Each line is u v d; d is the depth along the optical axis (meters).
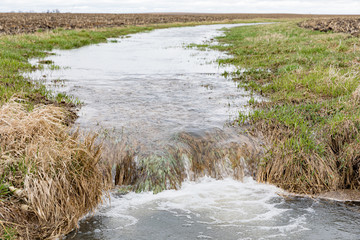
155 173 6.18
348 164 6.41
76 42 26.02
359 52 15.48
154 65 17.41
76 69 15.65
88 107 9.33
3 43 20.09
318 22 41.69
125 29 45.94
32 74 13.73
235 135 7.43
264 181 6.54
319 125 7.47
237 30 43.66
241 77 13.95
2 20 49.81
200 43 29.77
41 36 25.86
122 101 10.12
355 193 6.14
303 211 5.55
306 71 12.80
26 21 49.12
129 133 7.32
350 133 6.95
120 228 4.95
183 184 6.30
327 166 6.38
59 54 20.73
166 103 10.01
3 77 11.82
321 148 6.61
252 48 22.39
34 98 9.34
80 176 5.32
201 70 15.94
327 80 10.76
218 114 8.91
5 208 4.56
